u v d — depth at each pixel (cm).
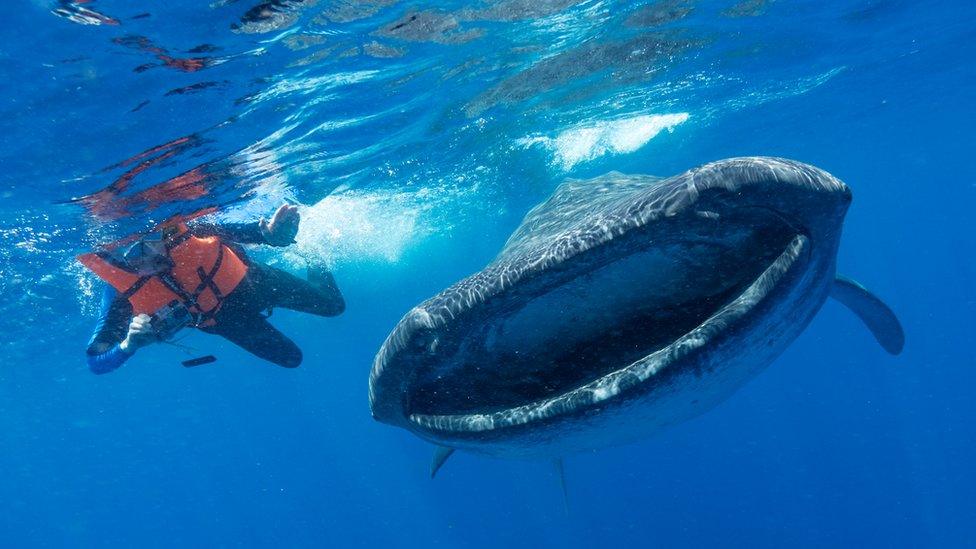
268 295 659
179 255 605
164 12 541
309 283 704
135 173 857
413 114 1059
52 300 1504
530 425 258
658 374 240
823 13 1169
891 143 3381
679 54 1195
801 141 2784
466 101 1097
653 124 1739
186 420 5400
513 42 900
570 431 263
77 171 792
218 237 640
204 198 1048
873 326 600
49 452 4878
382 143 1148
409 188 1576
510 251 399
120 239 1074
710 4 976
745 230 266
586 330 303
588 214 414
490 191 1928
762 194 248
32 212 898
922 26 1441
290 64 712
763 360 291
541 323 295
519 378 316
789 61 1451
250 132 863
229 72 679
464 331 285
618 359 304
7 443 4131
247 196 1138
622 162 2092
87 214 947
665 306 296
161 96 680
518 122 1335
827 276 298
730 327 241
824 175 260
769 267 253
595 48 1040
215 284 619
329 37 684
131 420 4547
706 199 250
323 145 1040
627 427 278
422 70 886
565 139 1620
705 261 276
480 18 785
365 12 662
